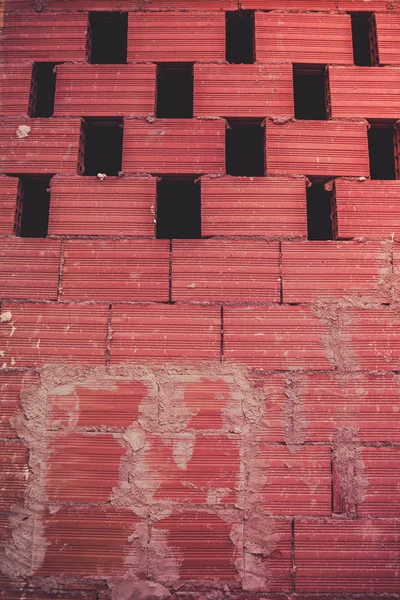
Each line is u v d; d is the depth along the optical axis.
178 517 2.03
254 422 2.09
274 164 2.29
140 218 2.25
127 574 1.99
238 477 2.05
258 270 2.21
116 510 2.04
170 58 2.38
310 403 2.10
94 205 2.26
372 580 1.99
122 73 2.37
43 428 2.08
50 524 2.03
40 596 1.99
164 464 2.06
